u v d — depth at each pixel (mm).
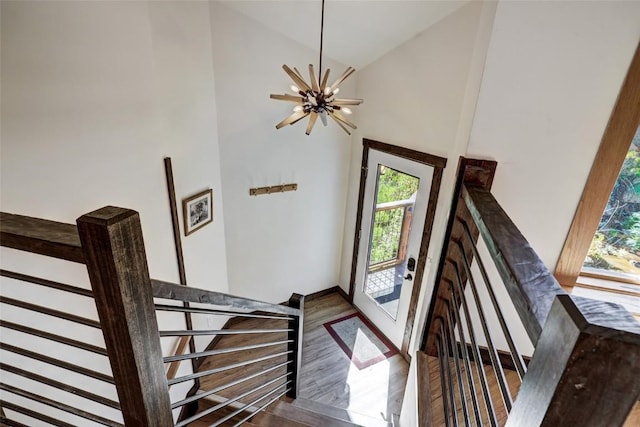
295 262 4258
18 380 1537
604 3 1331
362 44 3129
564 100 1482
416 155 3047
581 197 1608
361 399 3254
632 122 1441
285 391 2525
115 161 2000
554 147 1559
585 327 460
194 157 2801
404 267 3541
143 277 773
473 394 1181
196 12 2516
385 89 3314
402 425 2193
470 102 1740
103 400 944
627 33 1350
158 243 2473
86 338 1875
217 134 3066
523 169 1615
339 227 4445
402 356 3734
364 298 4277
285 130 3520
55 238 690
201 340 3416
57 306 1697
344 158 4055
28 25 1472
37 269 1575
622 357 454
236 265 3727
